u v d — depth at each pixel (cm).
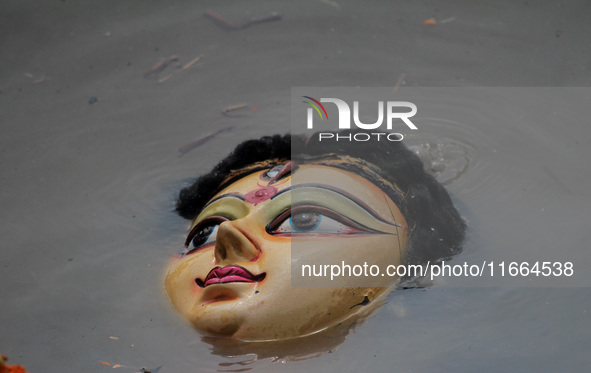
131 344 304
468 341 302
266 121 352
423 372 298
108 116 355
